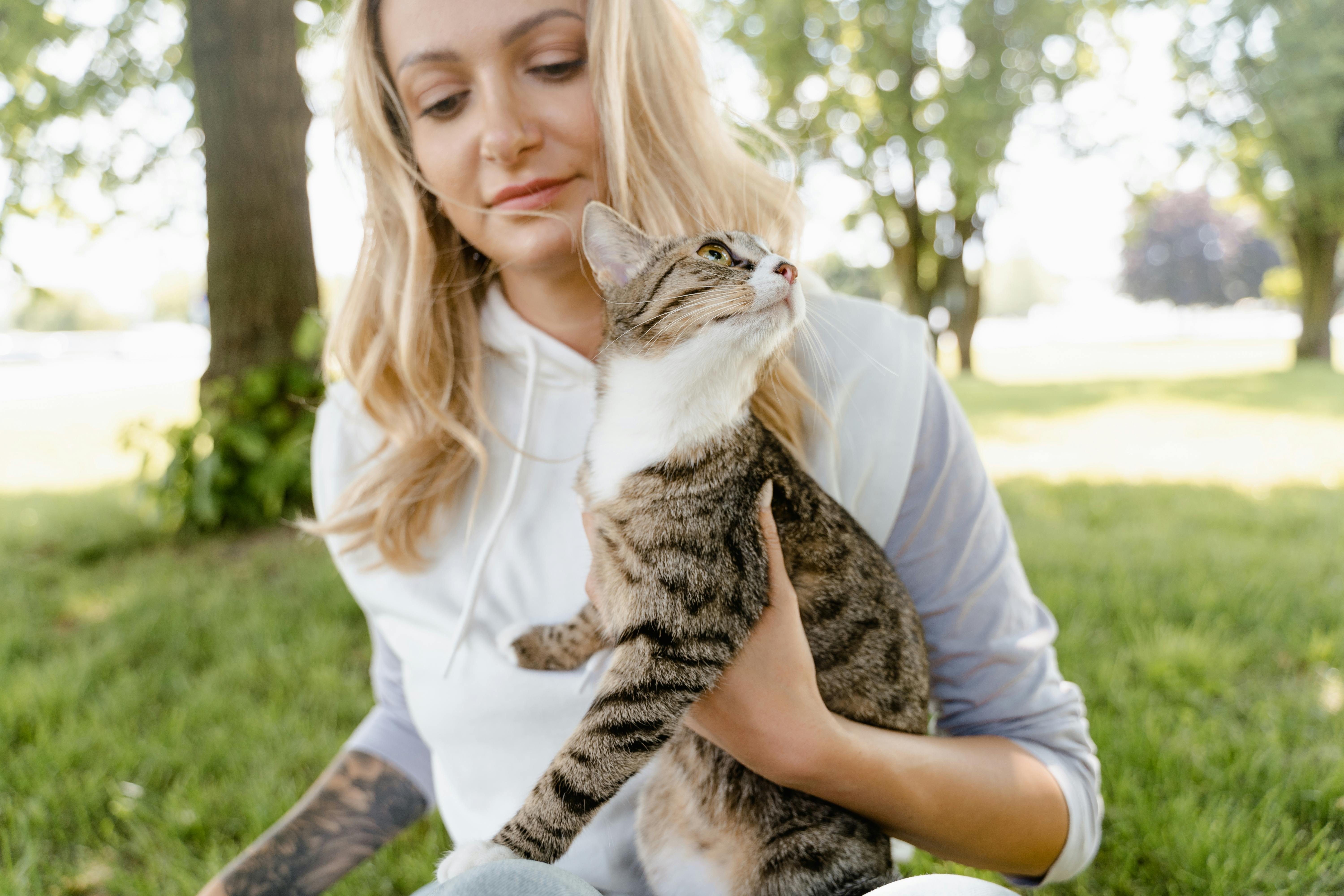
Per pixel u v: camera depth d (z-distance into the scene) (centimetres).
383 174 196
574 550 190
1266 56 2120
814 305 204
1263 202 2338
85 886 286
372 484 195
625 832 180
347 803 201
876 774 151
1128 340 5275
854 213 2383
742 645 155
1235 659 386
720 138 202
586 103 175
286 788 319
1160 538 583
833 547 176
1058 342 5553
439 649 186
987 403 1514
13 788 329
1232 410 1288
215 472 654
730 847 170
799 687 152
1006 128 2034
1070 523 638
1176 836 264
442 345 199
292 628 469
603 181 186
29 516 759
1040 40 1984
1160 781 296
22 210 991
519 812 157
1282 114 2098
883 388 187
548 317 203
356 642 458
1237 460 914
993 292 9450
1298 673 385
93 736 358
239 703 387
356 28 186
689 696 155
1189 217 6022
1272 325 6538
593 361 196
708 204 195
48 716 375
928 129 2092
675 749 178
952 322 2448
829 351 191
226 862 283
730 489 170
